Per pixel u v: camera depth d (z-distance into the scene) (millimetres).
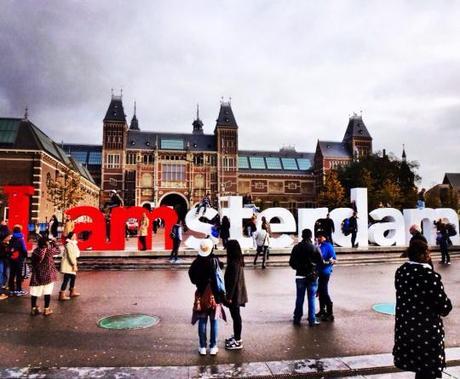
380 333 7039
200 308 5859
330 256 8039
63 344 6410
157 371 5168
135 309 8844
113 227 17375
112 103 73500
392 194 50125
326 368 5273
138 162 70375
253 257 17906
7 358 5785
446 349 6000
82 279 13180
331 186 60438
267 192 80625
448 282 12383
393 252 19250
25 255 10586
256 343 6461
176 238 16359
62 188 36094
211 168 74500
